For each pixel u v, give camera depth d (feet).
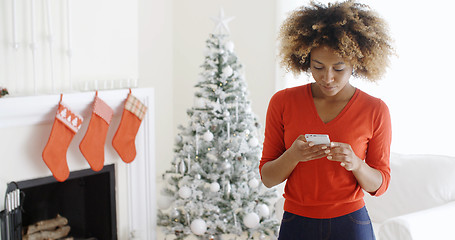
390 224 7.52
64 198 10.23
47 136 8.94
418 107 10.87
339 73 4.41
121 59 10.19
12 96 8.38
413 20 10.74
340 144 4.25
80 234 10.61
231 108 9.82
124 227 10.32
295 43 4.65
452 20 10.18
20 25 8.71
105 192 10.11
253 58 14.23
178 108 15.85
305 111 4.77
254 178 9.64
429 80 10.64
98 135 9.26
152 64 15.02
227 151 9.52
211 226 9.76
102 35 9.82
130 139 9.79
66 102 8.83
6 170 8.49
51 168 8.64
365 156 4.89
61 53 9.27
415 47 10.77
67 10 9.15
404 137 11.17
